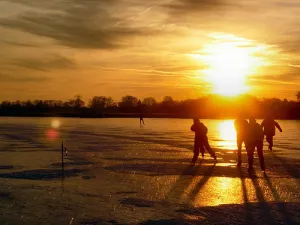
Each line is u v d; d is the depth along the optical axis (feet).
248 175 54.95
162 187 46.55
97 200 40.11
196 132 68.85
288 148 96.48
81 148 93.61
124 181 50.37
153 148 93.61
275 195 42.29
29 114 591.37
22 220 33.37
